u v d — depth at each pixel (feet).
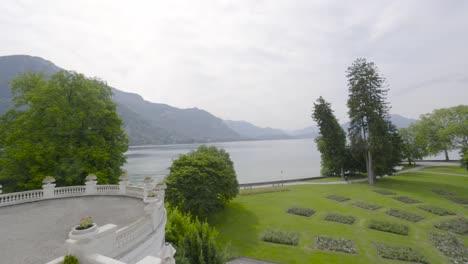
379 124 153.89
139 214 46.37
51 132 80.02
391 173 162.40
